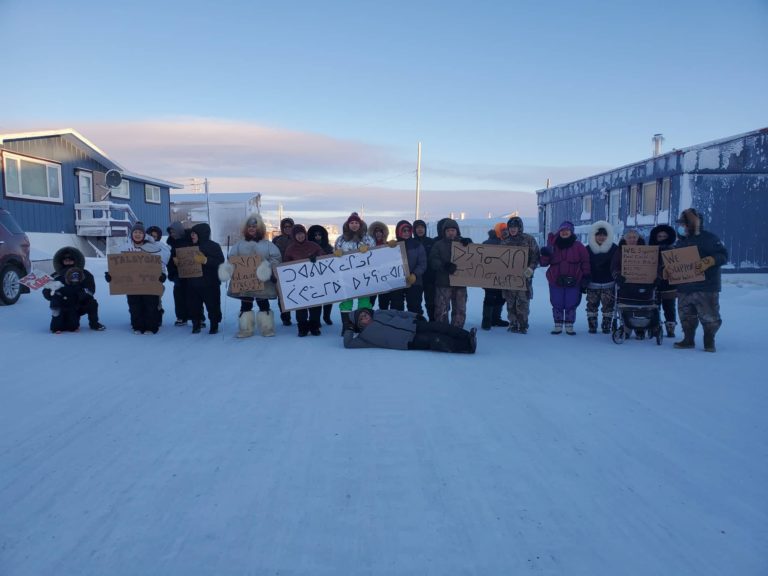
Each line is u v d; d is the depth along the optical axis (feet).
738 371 21.13
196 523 10.00
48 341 26.27
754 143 57.41
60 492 11.16
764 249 58.03
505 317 39.34
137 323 28.73
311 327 28.71
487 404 16.79
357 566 8.78
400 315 25.71
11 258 36.52
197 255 27.76
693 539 9.52
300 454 13.03
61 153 68.64
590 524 10.01
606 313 29.78
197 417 15.53
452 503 10.76
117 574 8.57
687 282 25.00
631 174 68.90
